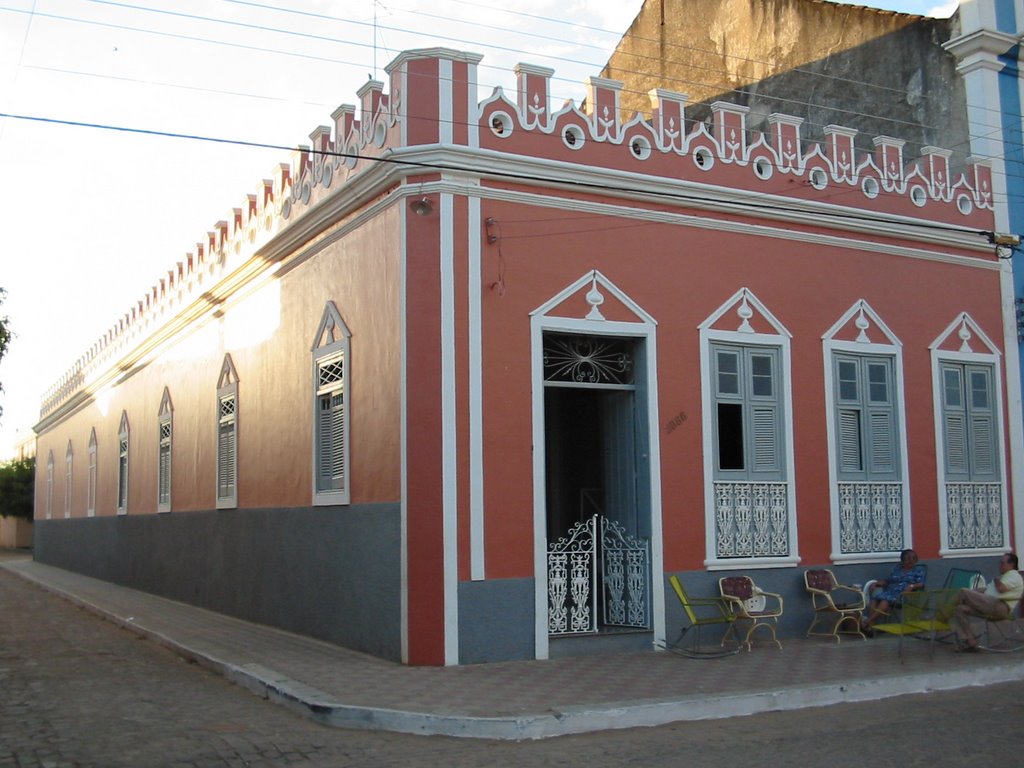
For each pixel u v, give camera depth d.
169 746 7.72
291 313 14.27
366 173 11.53
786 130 13.19
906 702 9.50
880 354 13.70
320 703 8.65
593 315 11.57
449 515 10.58
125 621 15.64
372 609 11.43
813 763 7.29
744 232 12.73
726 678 9.84
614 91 11.99
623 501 12.12
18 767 7.18
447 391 10.70
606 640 11.33
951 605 11.12
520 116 11.36
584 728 8.27
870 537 13.29
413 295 10.90
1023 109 15.72
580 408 13.04
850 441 13.35
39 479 38.19
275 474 14.59
